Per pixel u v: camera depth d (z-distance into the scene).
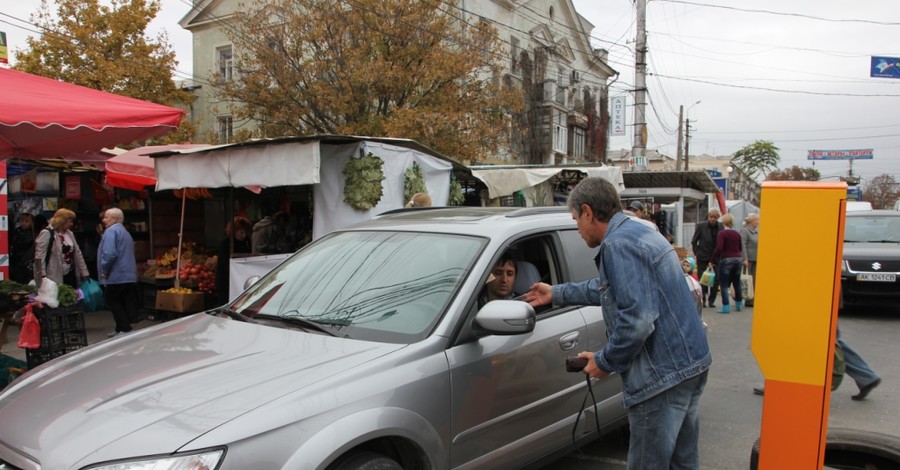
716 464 4.46
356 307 3.28
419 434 2.74
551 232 3.95
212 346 3.07
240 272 7.95
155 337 3.34
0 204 9.55
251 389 2.53
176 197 11.20
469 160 20.59
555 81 30.25
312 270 3.77
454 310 3.07
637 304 2.53
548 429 3.50
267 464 2.27
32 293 5.43
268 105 20.22
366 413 2.55
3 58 10.33
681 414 2.67
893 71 17.62
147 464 2.15
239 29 23.45
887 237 11.05
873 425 5.17
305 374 2.65
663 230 20.16
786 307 2.48
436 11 21.42
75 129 5.31
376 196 7.74
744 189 64.62
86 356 3.19
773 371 2.52
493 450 3.17
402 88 19.20
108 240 8.12
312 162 7.30
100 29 21.17
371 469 2.53
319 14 19.91
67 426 2.40
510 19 28.34
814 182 2.50
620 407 4.10
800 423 2.48
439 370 2.88
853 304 10.04
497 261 3.37
